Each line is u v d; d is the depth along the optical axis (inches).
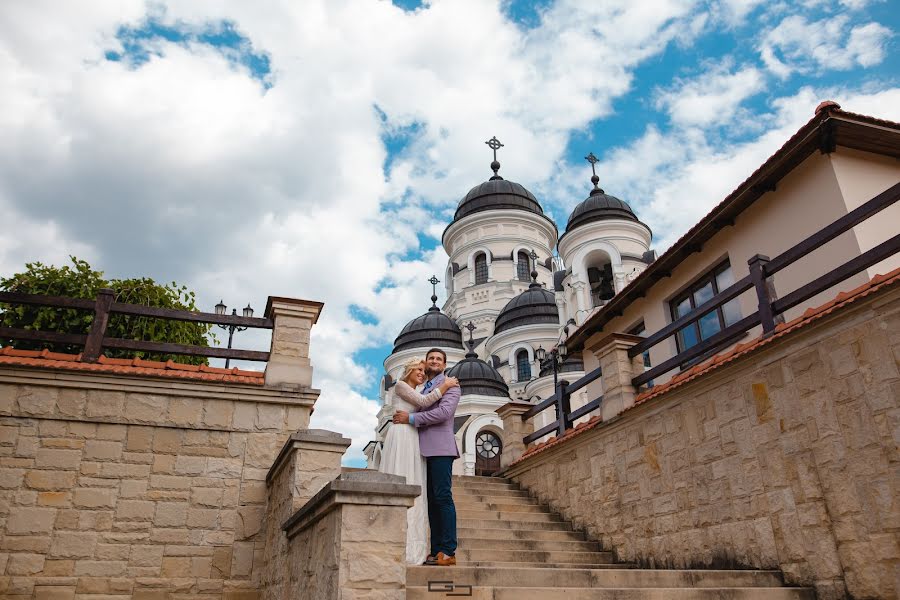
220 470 335.3
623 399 418.3
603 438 436.5
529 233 1902.1
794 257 310.5
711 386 346.3
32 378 323.9
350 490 173.0
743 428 322.7
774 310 317.7
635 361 438.3
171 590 308.8
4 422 314.8
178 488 327.0
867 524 257.1
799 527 286.4
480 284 1803.6
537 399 1288.1
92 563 304.8
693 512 349.4
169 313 360.2
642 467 394.0
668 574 292.0
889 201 269.9
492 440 1241.4
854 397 267.6
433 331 1675.7
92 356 338.6
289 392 354.0
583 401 1213.7
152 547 314.3
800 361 294.7
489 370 1381.6
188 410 341.7
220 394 347.3
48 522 305.9
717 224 484.7
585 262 1270.9
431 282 1855.3
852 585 260.2
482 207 1932.8
